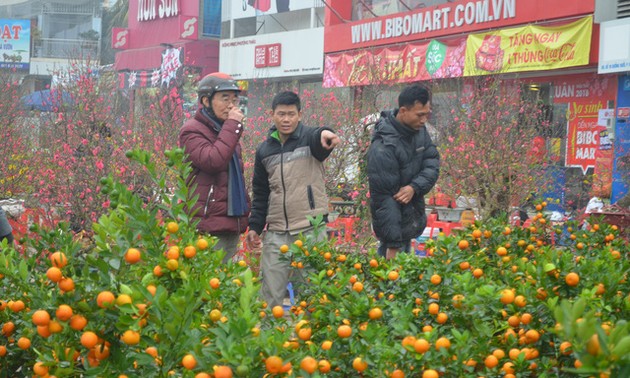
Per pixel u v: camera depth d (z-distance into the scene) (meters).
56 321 2.84
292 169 6.25
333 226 10.18
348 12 27.73
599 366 2.10
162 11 37.97
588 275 3.71
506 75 20.23
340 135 11.91
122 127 12.31
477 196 12.27
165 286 3.23
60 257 2.92
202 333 3.06
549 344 3.45
